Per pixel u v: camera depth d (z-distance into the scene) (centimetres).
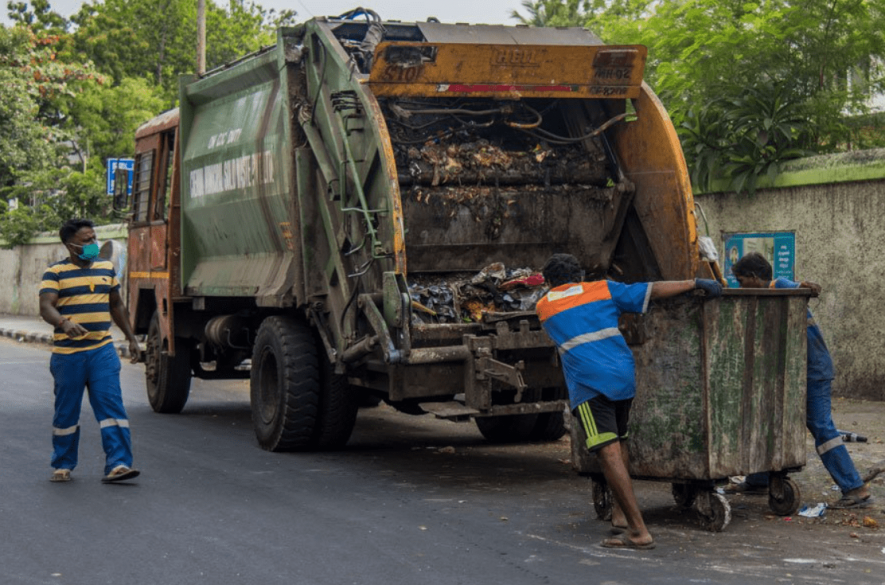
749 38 1177
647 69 1285
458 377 748
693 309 585
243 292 957
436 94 788
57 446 752
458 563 533
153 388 1177
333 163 824
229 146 992
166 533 601
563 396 912
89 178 2820
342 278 808
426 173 820
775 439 620
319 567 528
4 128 3070
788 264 1142
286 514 649
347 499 695
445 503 681
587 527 611
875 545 567
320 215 854
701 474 588
